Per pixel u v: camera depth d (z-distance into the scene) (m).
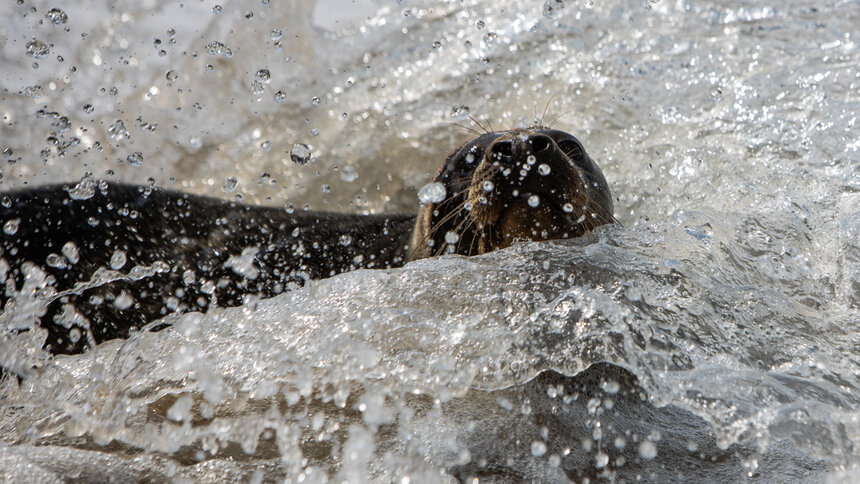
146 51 15.06
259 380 6.29
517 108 13.94
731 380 5.91
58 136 13.00
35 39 14.59
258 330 6.98
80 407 6.29
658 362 6.14
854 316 7.01
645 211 10.45
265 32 15.95
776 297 7.13
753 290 7.23
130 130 13.74
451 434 5.54
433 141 14.04
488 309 6.84
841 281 7.54
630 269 7.45
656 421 5.68
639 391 5.94
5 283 8.50
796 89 12.17
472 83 14.90
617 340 6.33
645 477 5.15
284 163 13.97
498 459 5.30
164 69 14.88
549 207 8.05
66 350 7.96
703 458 5.31
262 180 12.48
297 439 5.59
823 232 8.32
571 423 5.67
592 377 6.07
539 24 15.87
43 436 5.92
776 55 13.36
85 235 9.76
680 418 5.71
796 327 6.71
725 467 5.21
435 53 15.88
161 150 13.62
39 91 13.82
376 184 13.58
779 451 5.30
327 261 10.60
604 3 16.06
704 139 11.62
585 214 8.48
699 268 7.55
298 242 10.88
